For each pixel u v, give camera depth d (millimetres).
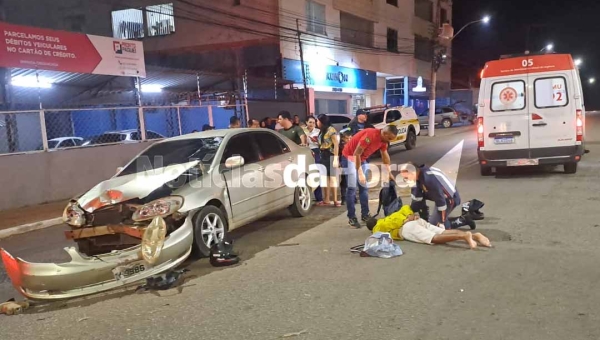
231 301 4520
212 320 4117
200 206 5785
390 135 6781
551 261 5039
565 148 9977
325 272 5156
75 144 15062
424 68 40844
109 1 26781
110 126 16719
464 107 47750
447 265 5105
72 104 14742
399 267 5145
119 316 4348
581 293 4195
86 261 4734
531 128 10133
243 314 4199
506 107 10297
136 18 26625
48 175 10922
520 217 6961
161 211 5281
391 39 35594
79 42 11758
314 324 3895
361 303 4250
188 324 4070
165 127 16344
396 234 6207
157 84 16750
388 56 34812
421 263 5230
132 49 13086
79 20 27266
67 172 11328
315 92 27734
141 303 4633
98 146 12078
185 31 25703
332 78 27875
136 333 3963
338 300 4355
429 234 5898
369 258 5527
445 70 46469
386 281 4750
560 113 9945
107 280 4770
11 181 10219
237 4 24281
